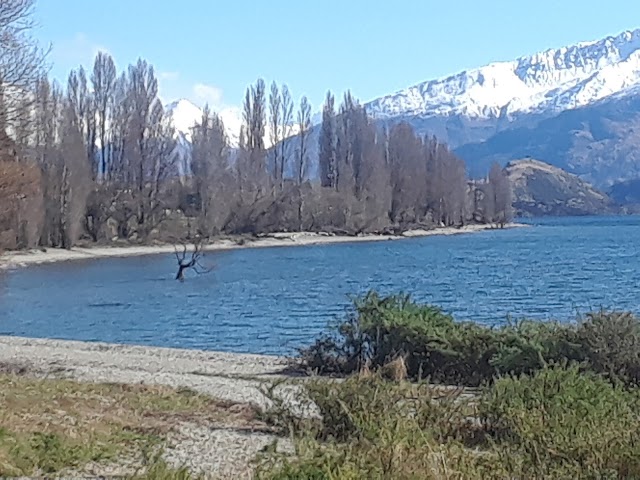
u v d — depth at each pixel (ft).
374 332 67.51
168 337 109.40
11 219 160.15
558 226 561.43
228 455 37.45
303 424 40.55
